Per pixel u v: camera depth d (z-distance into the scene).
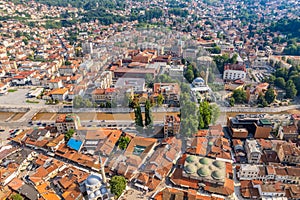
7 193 91.19
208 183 91.50
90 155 106.56
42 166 105.00
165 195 87.38
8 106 161.75
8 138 128.12
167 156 95.38
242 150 112.50
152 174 96.69
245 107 155.62
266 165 102.44
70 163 109.31
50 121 144.00
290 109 155.88
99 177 91.38
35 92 179.75
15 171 101.81
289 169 97.31
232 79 185.25
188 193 87.44
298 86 172.88
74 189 92.12
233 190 89.94
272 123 126.31
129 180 95.56
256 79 199.25
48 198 89.19
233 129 121.06
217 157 103.00
